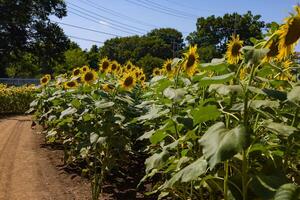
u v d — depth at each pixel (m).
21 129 15.95
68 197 6.97
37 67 68.19
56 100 9.73
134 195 6.97
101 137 6.43
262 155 3.52
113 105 6.61
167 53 87.12
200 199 4.30
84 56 52.62
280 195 2.65
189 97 4.61
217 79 3.15
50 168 8.95
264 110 3.67
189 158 3.78
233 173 3.89
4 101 24.11
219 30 71.50
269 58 3.21
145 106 7.04
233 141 2.66
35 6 56.12
